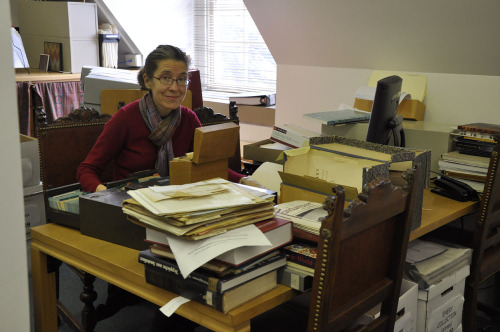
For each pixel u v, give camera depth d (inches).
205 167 60.9
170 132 80.7
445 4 97.1
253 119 166.7
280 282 49.9
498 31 95.7
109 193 62.0
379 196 45.3
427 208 75.4
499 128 84.9
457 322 72.0
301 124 138.8
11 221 30.7
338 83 128.4
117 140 79.0
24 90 167.2
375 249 48.3
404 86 114.4
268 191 58.4
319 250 41.6
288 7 119.1
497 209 75.2
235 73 200.5
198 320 46.5
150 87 79.0
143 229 55.9
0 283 30.8
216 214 45.5
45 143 80.7
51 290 65.6
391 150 64.7
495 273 86.8
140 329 89.0
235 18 194.9
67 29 182.5
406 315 61.2
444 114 112.4
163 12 201.5
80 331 75.5
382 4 104.7
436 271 65.3
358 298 47.4
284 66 137.9
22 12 197.5
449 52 105.8
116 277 53.9
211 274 44.7
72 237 61.0
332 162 63.7
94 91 114.7
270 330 63.7
